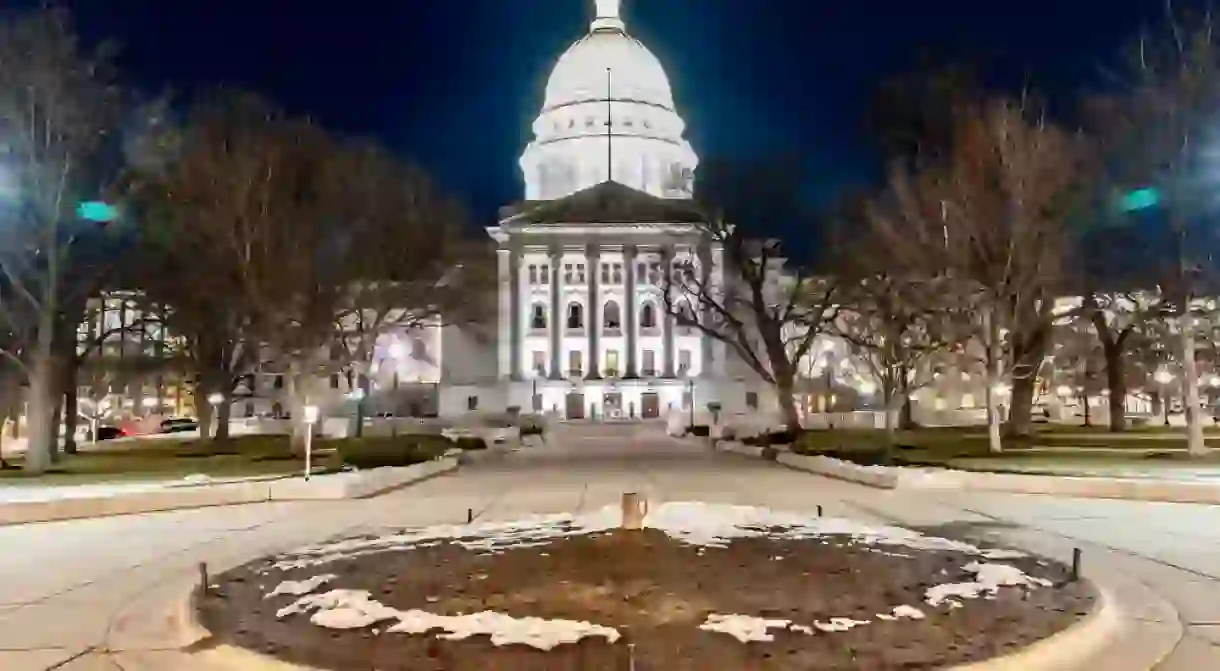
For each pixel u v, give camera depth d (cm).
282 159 4138
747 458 4634
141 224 3875
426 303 5209
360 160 4553
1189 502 2372
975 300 3988
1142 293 6006
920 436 5575
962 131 4019
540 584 1244
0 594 1321
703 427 7238
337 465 3600
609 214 10656
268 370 6225
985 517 2097
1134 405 10300
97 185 3381
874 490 2791
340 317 4688
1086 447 4250
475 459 4666
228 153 3997
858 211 4906
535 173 12338
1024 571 1336
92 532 1988
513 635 976
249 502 2600
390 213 4728
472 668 862
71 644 1041
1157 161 3381
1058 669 900
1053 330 5522
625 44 12706
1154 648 977
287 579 1327
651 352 10456
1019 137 3666
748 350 5384
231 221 3900
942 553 1483
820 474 3459
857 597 1153
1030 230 3650
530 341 10538
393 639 970
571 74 12562
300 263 4050
